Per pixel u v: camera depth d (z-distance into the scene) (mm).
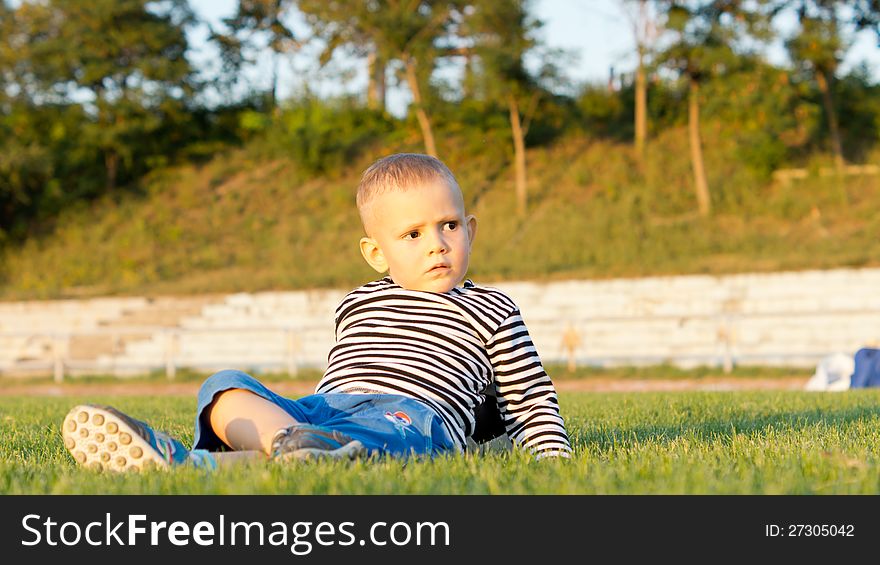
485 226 30812
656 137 35156
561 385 18250
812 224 28766
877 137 32844
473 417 3338
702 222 29438
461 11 34344
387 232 3361
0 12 36656
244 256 30953
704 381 18625
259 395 2932
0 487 2834
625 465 3016
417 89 34969
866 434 4395
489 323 3391
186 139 39469
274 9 39156
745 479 2674
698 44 30062
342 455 2725
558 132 36094
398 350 3287
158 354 24609
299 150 35781
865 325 21250
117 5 36500
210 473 2717
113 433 2754
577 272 24703
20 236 33500
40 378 23047
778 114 30969
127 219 34156
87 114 37000
